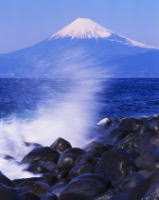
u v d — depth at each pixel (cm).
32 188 871
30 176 1145
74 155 1137
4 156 1274
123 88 7612
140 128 1566
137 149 1199
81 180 858
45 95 4984
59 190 900
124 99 4572
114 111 3312
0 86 7544
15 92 5597
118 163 966
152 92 6088
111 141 1482
